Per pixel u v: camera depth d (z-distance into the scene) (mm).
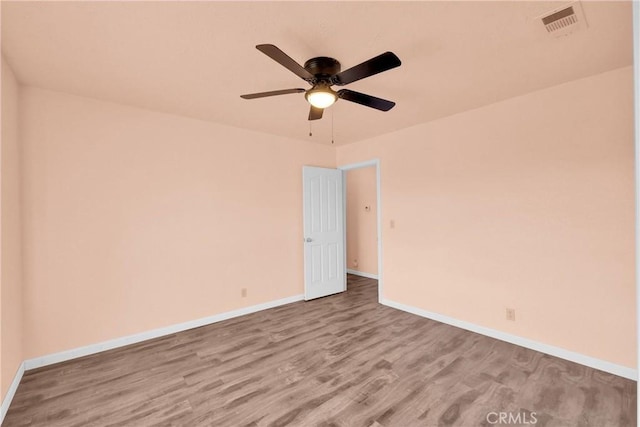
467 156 3125
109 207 2809
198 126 3365
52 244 2533
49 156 2527
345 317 3566
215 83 2441
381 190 4039
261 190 3896
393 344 2812
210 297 3428
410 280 3711
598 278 2336
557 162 2527
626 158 2219
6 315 1978
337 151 4758
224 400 1993
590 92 2363
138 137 2975
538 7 1579
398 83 2479
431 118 3346
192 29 1734
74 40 1826
